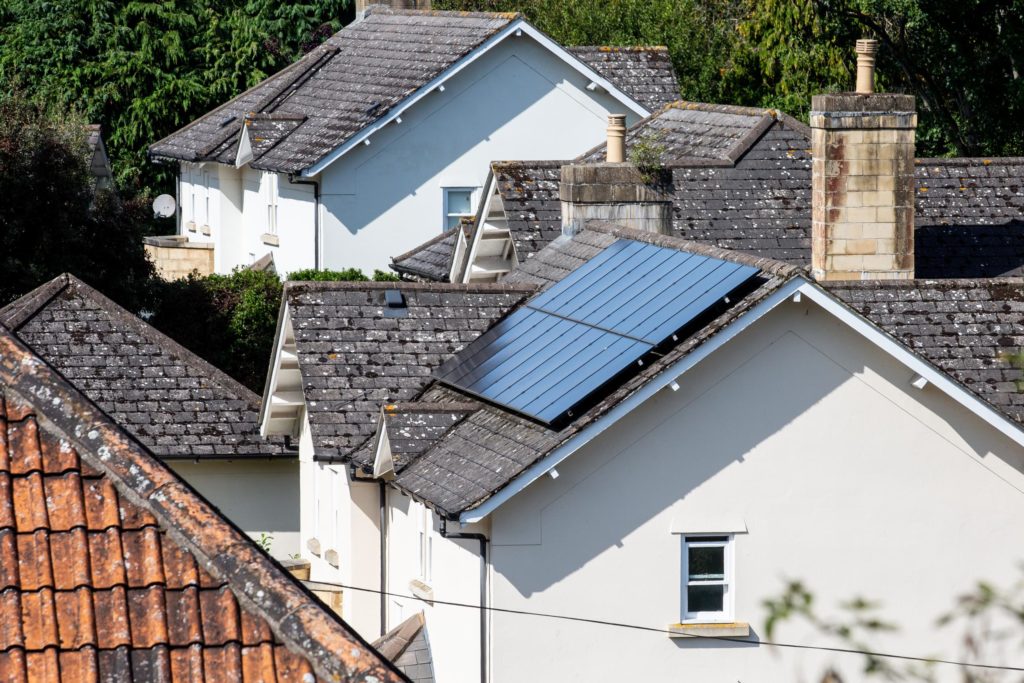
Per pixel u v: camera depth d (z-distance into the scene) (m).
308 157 147.75
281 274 153.75
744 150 105.56
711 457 69.69
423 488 69.69
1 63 196.25
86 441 37.88
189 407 102.19
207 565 36.66
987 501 71.94
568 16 189.62
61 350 103.94
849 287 78.69
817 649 70.50
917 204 103.19
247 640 35.81
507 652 67.56
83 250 126.81
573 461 68.12
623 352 70.25
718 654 69.56
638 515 69.00
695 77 187.00
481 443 70.88
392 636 74.00
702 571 69.94
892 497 71.25
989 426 71.75
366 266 149.50
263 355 131.88
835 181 91.38
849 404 70.81
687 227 99.38
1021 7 149.00
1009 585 71.94
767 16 174.12
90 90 197.12
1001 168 106.12
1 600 35.44
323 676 35.47
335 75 165.50
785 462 70.38
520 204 100.69
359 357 80.81
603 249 86.56
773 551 70.31
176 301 130.88
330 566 86.62
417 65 154.38
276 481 102.06
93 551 36.38
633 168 93.50
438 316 83.12
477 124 151.25
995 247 100.25
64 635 35.16
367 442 77.69
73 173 127.00
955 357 76.25
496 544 67.56
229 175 170.25
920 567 71.44
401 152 149.38
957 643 71.50
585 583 68.38
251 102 177.88
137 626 35.56
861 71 93.88
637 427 68.81
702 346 68.00
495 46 150.75
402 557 78.88
